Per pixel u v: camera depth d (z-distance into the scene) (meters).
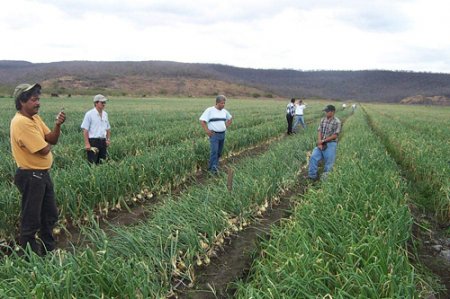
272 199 7.86
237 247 5.94
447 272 5.38
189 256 4.96
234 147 14.05
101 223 6.95
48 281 3.67
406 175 11.29
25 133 4.88
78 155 10.37
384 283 3.66
